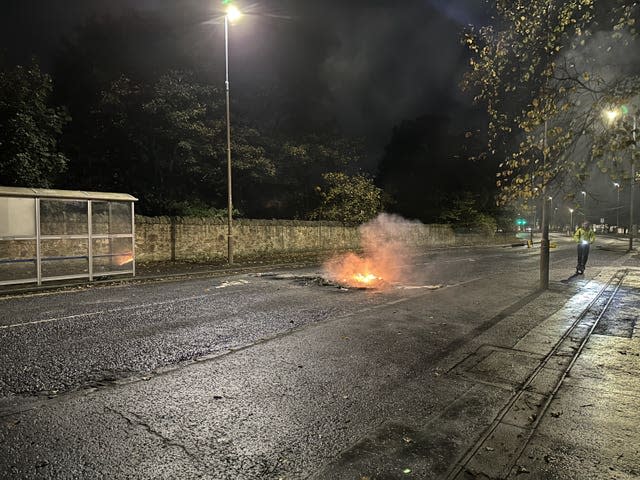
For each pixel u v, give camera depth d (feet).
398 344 20.47
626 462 10.44
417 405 13.79
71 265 40.73
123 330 22.75
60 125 51.96
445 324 24.47
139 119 69.31
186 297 32.99
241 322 24.77
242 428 12.17
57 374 16.25
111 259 43.21
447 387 15.29
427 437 11.73
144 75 69.31
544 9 14.66
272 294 34.55
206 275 47.34
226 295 33.96
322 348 19.79
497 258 73.67
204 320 25.22
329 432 11.98
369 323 24.61
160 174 74.64
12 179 46.03
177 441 11.44
